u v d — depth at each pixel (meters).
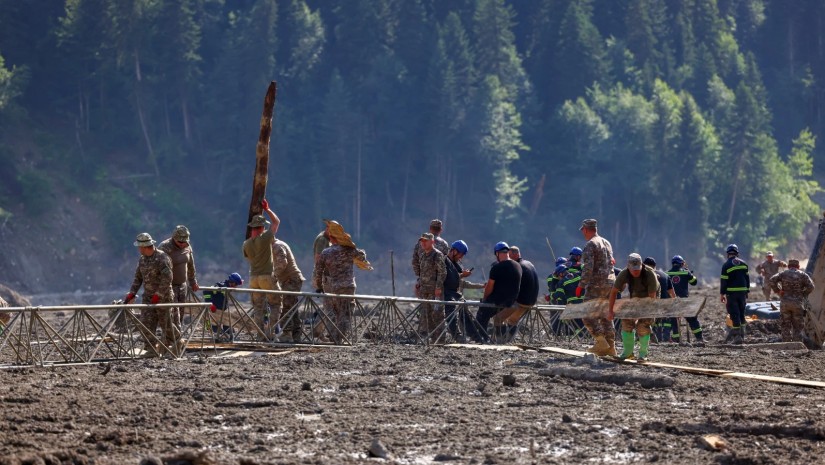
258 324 32.78
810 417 19.22
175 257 30.09
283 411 20.00
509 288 35.66
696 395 22.28
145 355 28.94
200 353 30.11
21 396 21.08
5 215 182.38
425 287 35.03
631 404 21.00
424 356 29.64
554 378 24.66
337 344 33.03
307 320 34.88
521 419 19.30
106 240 194.25
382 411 20.11
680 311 27.31
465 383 23.97
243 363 27.72
